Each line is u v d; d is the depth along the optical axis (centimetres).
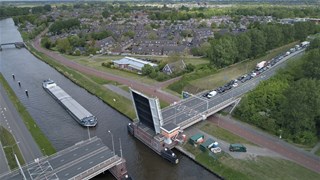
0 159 8162
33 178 6856
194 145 8606
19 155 8356
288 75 11812
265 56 17650
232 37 16912
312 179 6988
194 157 8175
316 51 11638
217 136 9094
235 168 7562
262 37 17088
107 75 15788
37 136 9494
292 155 7950
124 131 10050
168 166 8062
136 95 8712
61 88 14425
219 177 7481
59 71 17312
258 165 7606
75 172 7019
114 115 11331
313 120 8706
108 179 7588
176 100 12075
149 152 8756
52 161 7512
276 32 18188
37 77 16438
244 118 9975
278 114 9312
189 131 9475
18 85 15062
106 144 9206
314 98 8531
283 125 9075
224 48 15612
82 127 10362
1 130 9806
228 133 9238
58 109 11969
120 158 7612
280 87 10494
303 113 8412
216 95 11656
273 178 7100
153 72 15088
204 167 7856
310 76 11294
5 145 8875
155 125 8675
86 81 15012
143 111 8938
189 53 19700
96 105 12356
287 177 7100
